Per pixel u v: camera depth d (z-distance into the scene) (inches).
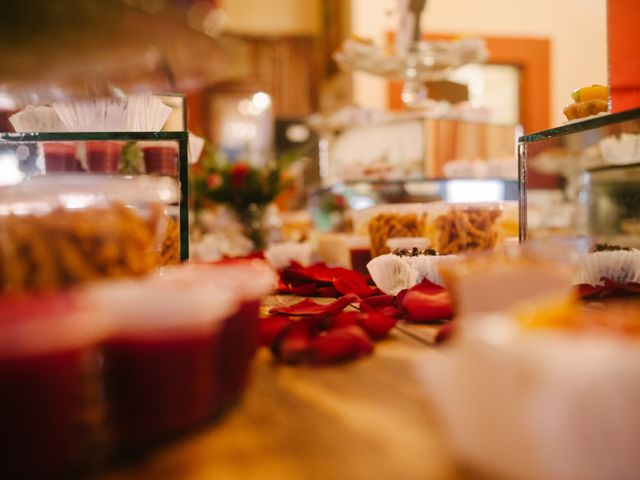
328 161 58.8
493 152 52.6
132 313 9.9
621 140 22.5
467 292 14.7
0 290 12.3
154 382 10.0
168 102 24.9
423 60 44.9
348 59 45.7
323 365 14.6
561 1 78.6
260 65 112.7
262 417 11.4
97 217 13.5
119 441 9.9
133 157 20.1
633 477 7.3
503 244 25.7
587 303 19.2
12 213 13.4
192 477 8.9
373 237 32.1
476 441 8.4
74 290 10.2
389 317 18.3
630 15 20.4
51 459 8.5
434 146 48.0
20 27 13.0
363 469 9.1
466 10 78.2
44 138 20.0
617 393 7.2
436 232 28.0
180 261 20.1
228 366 12.1
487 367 8.1
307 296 25.8
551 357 7.5
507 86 80.0
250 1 112.7
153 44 14.3
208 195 48.1
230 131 115.9
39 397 8.4
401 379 13.5
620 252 20.9
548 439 7.4
